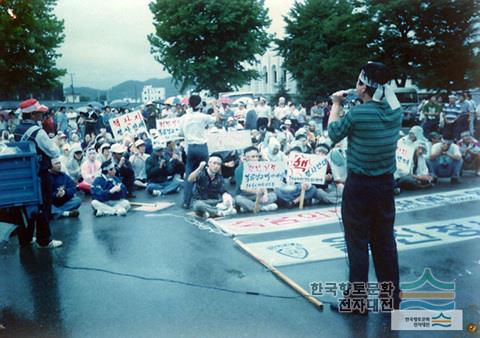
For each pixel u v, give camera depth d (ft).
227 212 25.09
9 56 69.62
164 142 32.78
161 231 22.41
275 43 127.65
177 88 107.34
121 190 26.84
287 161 26.58
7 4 66.74
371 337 11.93
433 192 30.55
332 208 26.45
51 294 15.11
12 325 13.06
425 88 100.83
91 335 12.41
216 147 33.27
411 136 32.07
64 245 20.45
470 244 19.22
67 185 26.04
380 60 106.73
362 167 12.48
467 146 37.99
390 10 102.12
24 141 19.61
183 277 16.26
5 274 17.01
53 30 73.46
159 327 12.68
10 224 19.33
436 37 101.24
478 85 96.32
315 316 13.15
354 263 13.03
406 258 17.72
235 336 12.10
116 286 15.62
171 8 100.53
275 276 16.19
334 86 114.73
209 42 102.22
